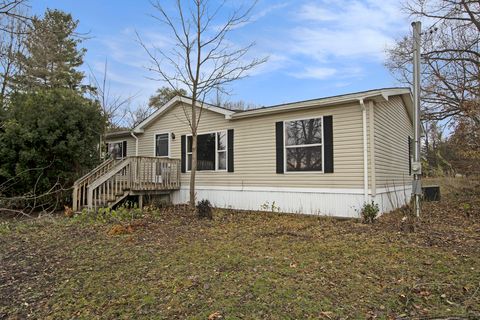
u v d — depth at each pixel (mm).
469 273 4191
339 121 9031
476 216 8602
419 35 8406
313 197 9414
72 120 11008
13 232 7285
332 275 4211
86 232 7191
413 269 4391
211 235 6715
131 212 9453
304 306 3354
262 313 3223
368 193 8492
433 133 16703
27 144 10430
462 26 12508
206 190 11922
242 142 11023
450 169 14312
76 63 21141
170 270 4523
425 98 14328
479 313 3176
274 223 8156
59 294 3867
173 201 12828
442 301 3467
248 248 5594
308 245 5734
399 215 8891
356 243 5785
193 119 10141
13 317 3361
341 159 8961
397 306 3357
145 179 11211
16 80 14977
